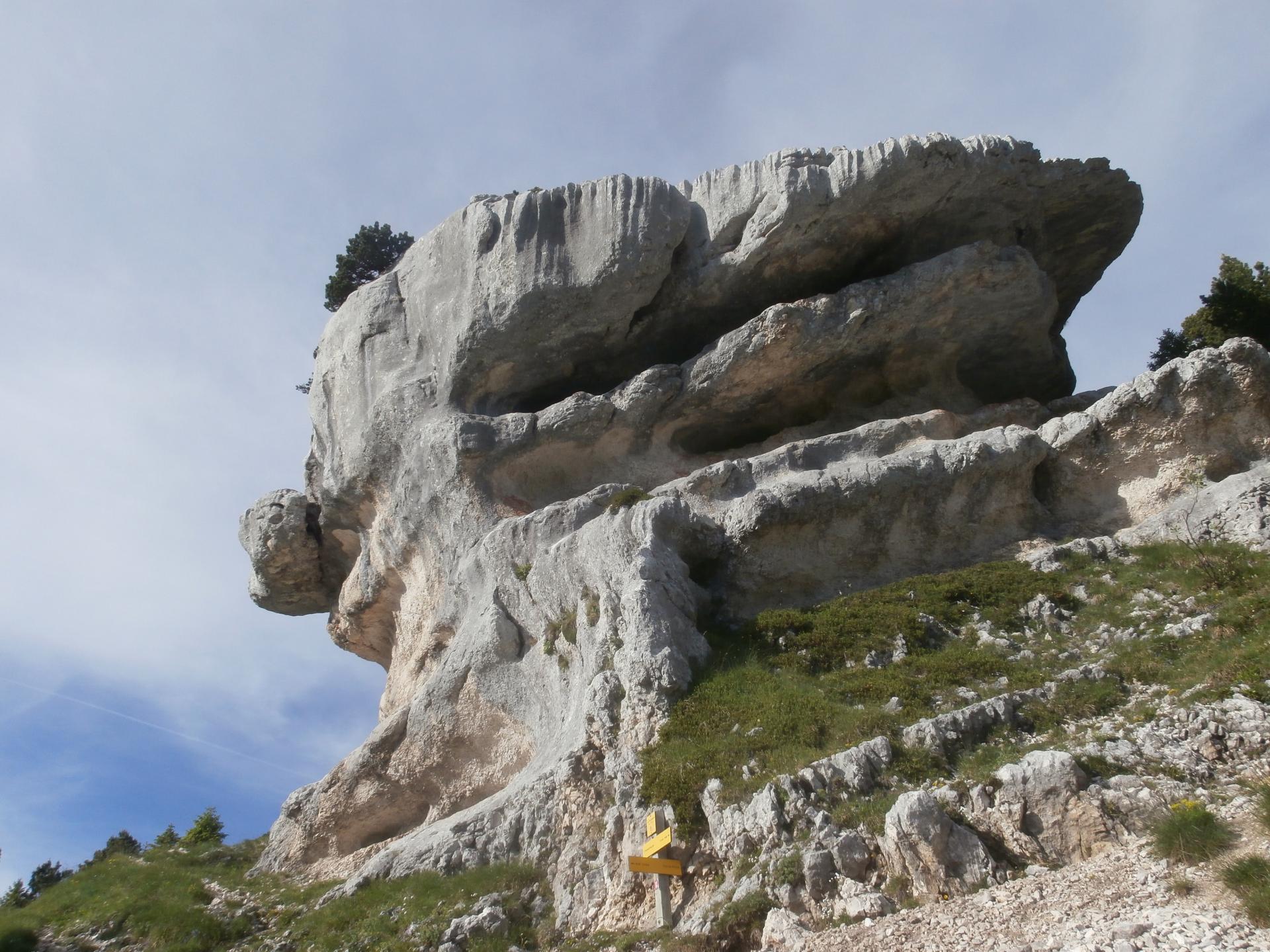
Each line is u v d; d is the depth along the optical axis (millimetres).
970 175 22203
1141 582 17344
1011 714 13789
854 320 21891
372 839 20781
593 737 16172
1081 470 20344
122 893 18766
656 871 13055
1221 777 11633
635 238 22609
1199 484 19047
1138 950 8727
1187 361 19812
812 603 19078
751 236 22484
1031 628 17234
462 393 24031
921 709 15047
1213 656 14328
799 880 11766
